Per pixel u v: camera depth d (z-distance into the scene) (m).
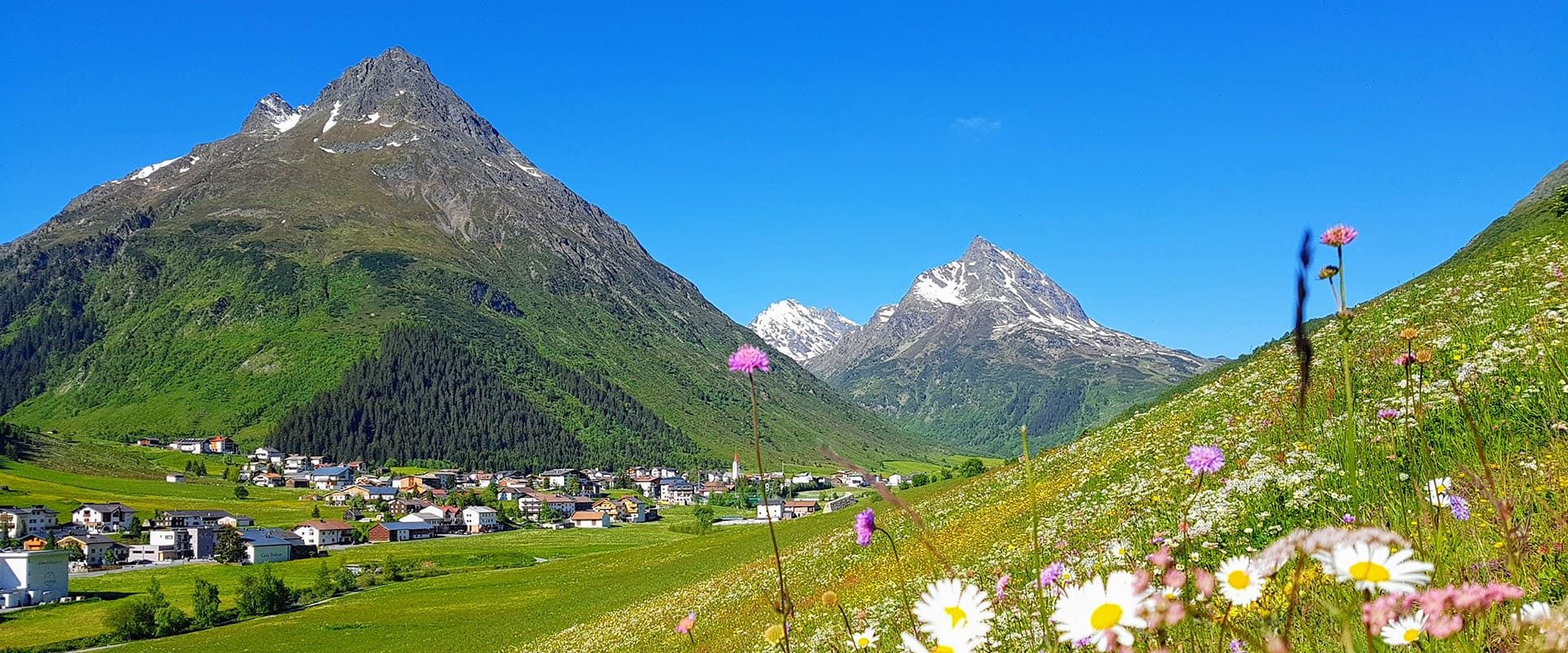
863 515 3.76
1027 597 6.16
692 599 41.69
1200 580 2.27
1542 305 12.59
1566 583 3.53
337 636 68.69
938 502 40.88
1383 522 4.39
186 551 153.88
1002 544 16.58
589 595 69.56
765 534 79.00
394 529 183.88
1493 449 7.43
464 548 162.00
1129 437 26.11
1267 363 22.06
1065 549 11.43
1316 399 11.53
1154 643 2.54
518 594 83.25
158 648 71.06
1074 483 21.80
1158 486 12.23
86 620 88.94
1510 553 3.23
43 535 152.38
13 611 95.69
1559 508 4.56
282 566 137.50
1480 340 12.13
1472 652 2.53
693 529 188.50
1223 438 15.45
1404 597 1.89
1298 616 3.38
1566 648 1.93
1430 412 8.23
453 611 76.38
